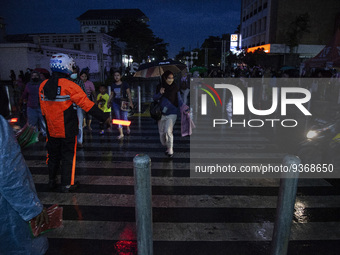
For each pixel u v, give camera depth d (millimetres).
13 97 14688
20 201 1546
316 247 2891
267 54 44469
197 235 3064
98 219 3391
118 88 6957
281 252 2285
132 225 3260
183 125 5656
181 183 4461
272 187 4348
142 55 60750
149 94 19438
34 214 1609
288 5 42750
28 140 2104
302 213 3570
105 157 5770
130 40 60469
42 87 3697
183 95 12023
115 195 4043
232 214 3529
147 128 8586
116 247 2855
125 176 4766
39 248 1881
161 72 6008
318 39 44156
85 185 4391
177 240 2973
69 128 3871
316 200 3930
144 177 1955
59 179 4621
